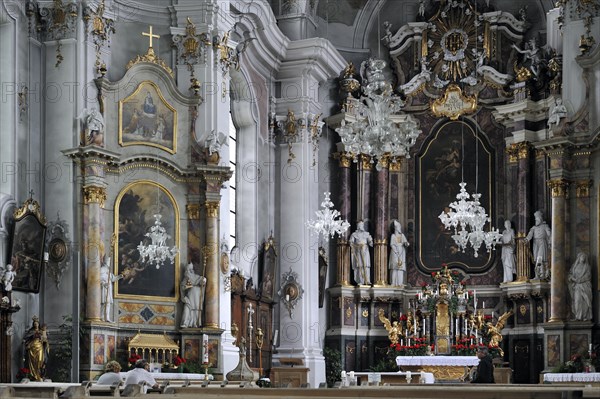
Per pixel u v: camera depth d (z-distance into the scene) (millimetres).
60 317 21328
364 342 30391
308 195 29547
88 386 14695
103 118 22547
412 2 32438
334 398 10117
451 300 28203
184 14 24438
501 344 29125
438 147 31266
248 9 26734
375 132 20578
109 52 23281
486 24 31141
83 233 21594
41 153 21984
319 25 32094
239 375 20547
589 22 25031
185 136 23859
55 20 22219
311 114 29984
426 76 31438
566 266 24656
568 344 24203
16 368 20297
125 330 22406
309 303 29109
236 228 28125
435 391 9727
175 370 22406
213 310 23359
